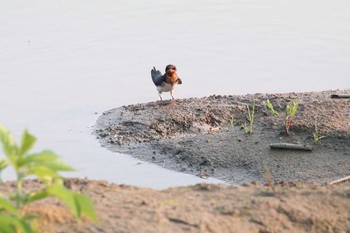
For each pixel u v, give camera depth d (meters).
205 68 28.11
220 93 25.80
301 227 11.74
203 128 22.06
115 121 23.03
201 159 20.08
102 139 21.88
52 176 9.91
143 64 28.47
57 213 10.84
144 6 35.66
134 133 22.05
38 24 32.62
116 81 26.88
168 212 11.54
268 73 27.53
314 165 19.47
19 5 35.28
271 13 34.62
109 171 19.70
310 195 12.73
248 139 20.94
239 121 22.36
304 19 33.59
